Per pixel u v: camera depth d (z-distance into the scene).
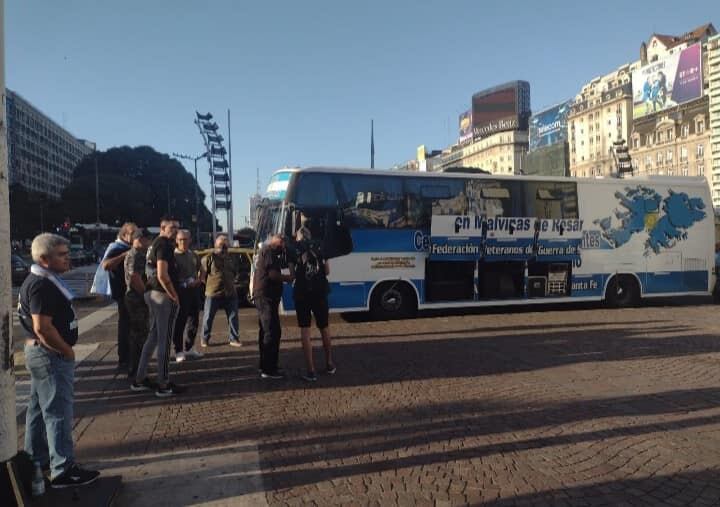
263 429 5.26
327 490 3.97
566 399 6.16
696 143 87.88
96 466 4.41
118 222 87.44
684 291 14.91
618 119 108.19
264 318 7.14
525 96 130.12
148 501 3.82
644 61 110.62
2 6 3.33
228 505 3.76
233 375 7.38
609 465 4.39
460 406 5.91
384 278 12.25
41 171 142.12
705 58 86.69
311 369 7.02
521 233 13.29
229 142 39.47
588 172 115.75
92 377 7.41
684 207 14.96
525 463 4.43
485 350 8.91
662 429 5.21
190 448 4.82
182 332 8.18
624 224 14.29
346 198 12.06
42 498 3.72
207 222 110.69
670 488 4.00
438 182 12.72
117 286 7.74
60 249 3.87
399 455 4.61
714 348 8.96
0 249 3.30
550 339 9.87
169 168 101.50
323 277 7.16
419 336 10.28
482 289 13.01
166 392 6.42
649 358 8.24
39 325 3.70
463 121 148.50
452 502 3.79
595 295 14.02
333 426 5.32
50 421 3.88
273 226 12.01
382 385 6.78
